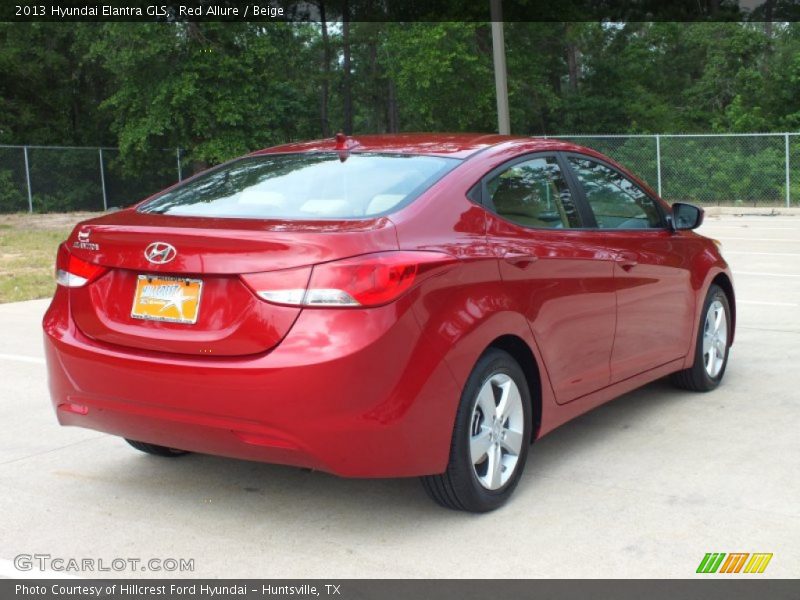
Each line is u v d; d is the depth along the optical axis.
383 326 3.32
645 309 4.99
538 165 4.49
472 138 4.55
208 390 3.39
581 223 4.61
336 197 3.88
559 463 4.55
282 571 3.35
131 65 29.08
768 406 5.54
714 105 37.22
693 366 5.72
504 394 3.90
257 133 31.27
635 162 25.11
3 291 10.65
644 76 41.84
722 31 37.50
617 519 3.81
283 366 3.27
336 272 3.31
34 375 6.49
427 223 3.67
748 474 4.34
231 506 4.01
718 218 21.62
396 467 3.44
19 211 28.73
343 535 3.68
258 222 3.63
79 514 3.92
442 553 3.49
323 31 43.84
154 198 4.37
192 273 3.48
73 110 38.19
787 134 23.44
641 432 5.05
